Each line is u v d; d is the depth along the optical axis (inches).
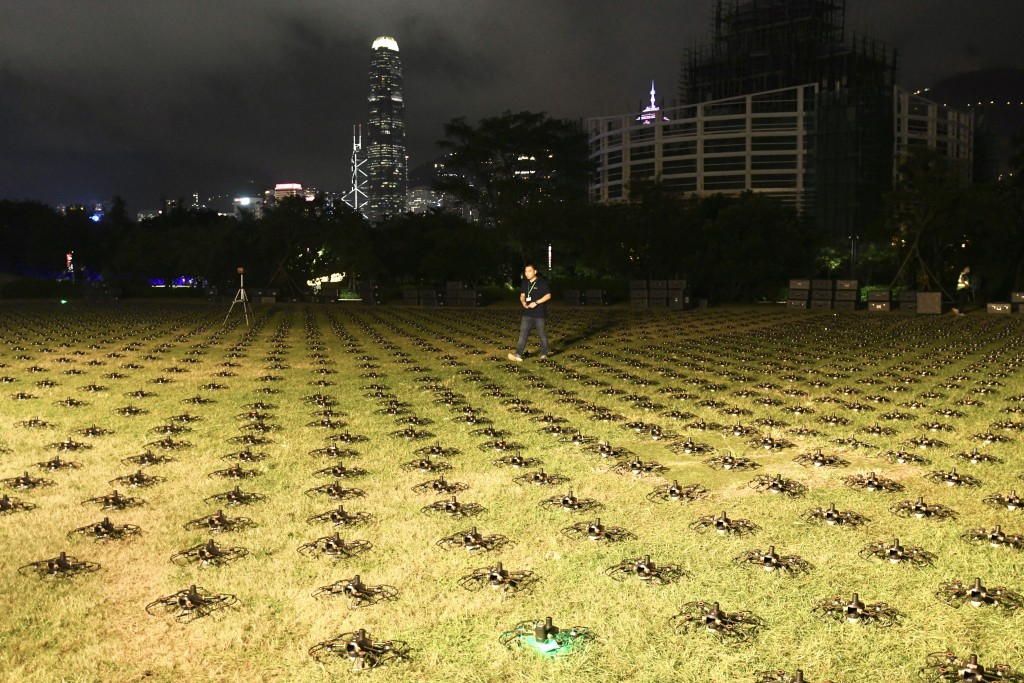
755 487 285.7
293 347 786.2
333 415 420.5
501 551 223.0
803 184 4822.8
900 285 1686.8
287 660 166.2
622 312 1360.7
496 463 319.9
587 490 281.9
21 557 218.8
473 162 2423.7
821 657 166.9
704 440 362.0
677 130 5393.7
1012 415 417.7
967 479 292.5
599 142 5935.0
